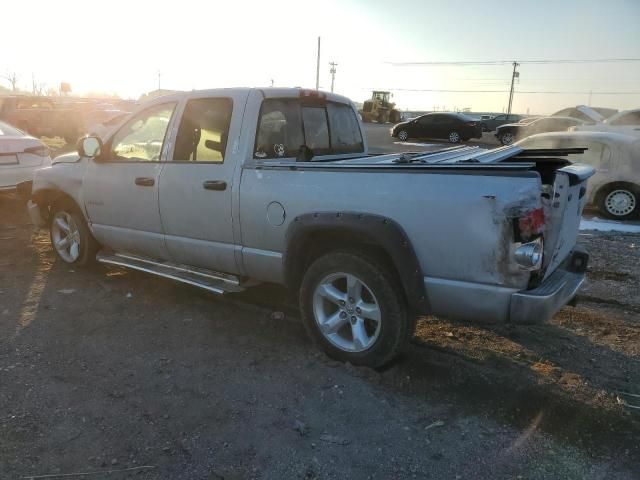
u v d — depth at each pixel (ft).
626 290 18.11
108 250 18.54
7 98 77.20
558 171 11.18
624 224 29.86
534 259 10.08
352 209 11.64
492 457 9.42
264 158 14.07
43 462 9.07
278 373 12.18
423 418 10.55
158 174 15.29
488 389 11.64
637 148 30.48
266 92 14.12
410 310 11.94
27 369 12.12
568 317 15.74
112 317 15.24
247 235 13.61
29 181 26.89
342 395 11.28
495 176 10.21
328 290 12.61
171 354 13.06
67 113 74.23
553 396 11.35
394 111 153.28
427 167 10.93
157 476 8.80
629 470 9.12
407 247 11.01
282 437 9.87
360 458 9.34
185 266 16.01
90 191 17.44
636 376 12.30
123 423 10.20
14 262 20.20
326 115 16.37
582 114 76.07
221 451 9.45
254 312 15.80
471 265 10.54
